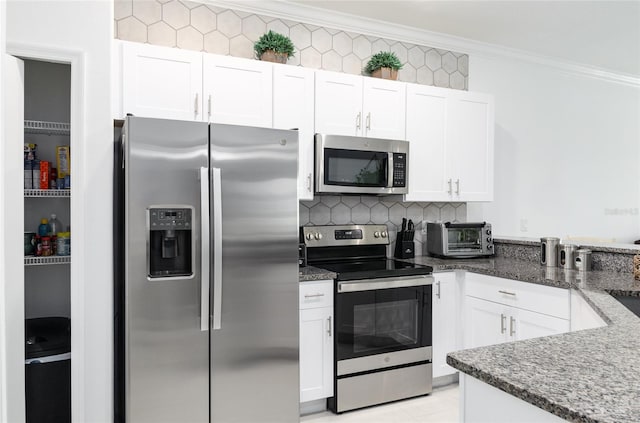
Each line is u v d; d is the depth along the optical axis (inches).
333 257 122.3
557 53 159.6
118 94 90.6
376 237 126.0
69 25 78.8
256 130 83.4
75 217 78.9
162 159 76.3
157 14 108.7
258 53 111.7
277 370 85.8
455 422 98.3
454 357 41.2
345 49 131.1
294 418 87.6
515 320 99.3
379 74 125.6
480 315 110.0
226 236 80.8
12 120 66.7
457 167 130.3
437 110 127.3
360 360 103.2
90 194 79.5
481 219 152.4
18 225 67.4
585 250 103.7
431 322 112.3
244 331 82.6
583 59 166.2
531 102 163.6
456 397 111.6
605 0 117.2
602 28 136.5
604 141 182.5
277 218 85.3
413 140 123.6
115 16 104.5
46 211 92.1
